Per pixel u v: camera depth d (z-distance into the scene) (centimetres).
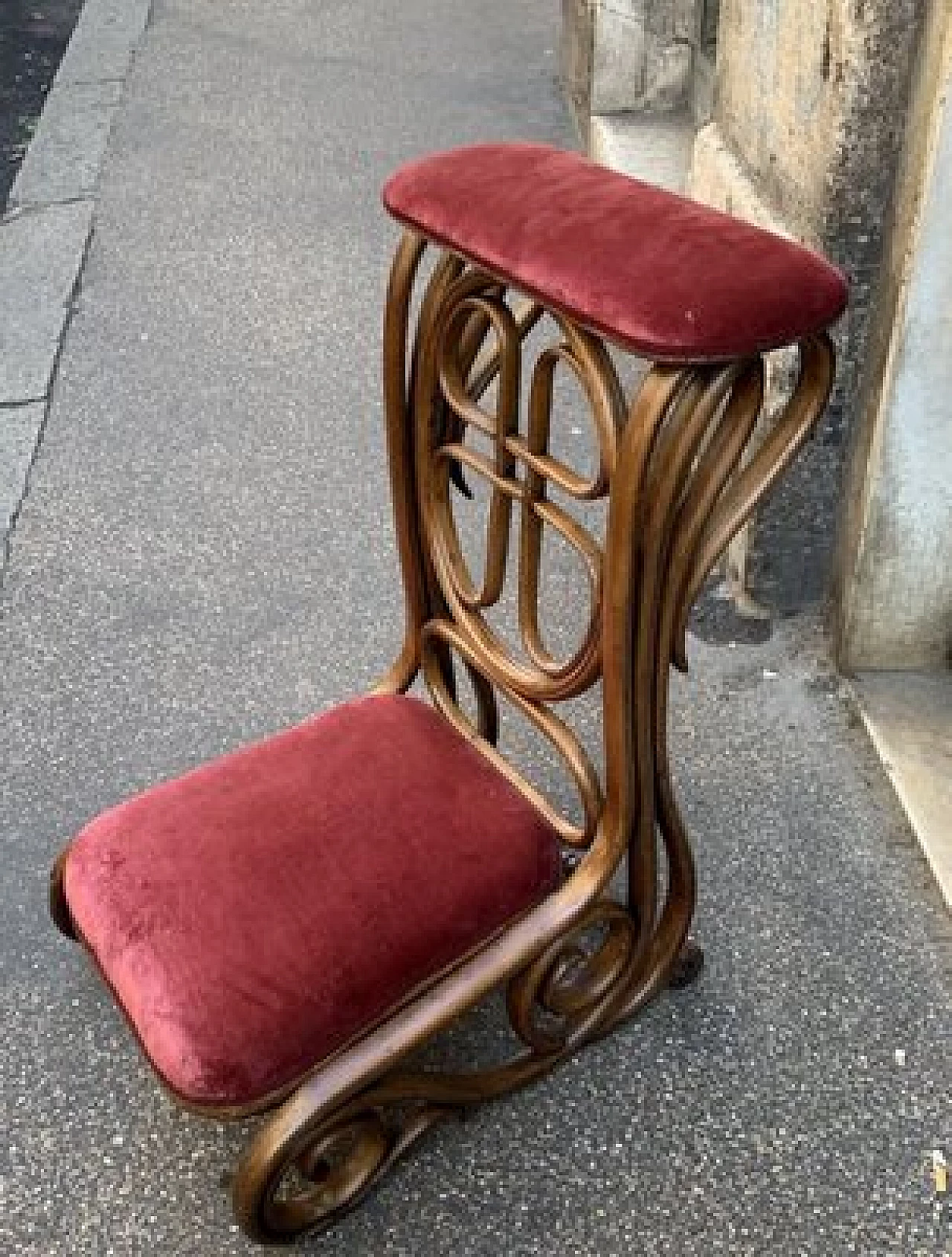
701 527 156
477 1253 181
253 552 304
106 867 178
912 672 265
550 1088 199
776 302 142
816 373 156
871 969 215
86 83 524
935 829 234
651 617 160
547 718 187
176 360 370
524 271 152
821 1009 209
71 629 283
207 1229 185
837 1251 181
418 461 188
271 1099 161
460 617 194
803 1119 195
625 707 166
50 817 243
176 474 328
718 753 250
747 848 234
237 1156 193
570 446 332
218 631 283
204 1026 159
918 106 215
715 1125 194
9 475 328
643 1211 185
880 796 242
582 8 454
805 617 277
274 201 443
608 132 439
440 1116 185
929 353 228
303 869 175
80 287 401
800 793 243
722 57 288
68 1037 208
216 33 568
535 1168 190
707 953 217
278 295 396
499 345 166
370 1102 171
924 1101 197
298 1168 170
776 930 220
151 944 168
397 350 181
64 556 303
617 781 172
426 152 471
